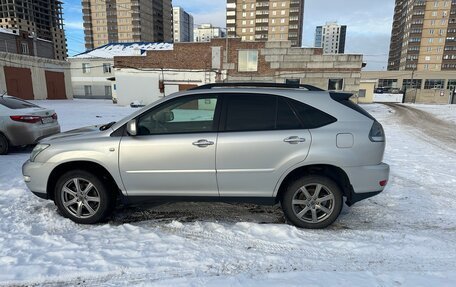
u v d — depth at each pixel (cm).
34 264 300
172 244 342
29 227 378
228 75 2834
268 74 2759
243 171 366
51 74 3816
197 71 2903
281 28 10056
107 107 2617
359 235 365
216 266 301
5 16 8912
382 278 282
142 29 6994
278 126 367
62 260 307
